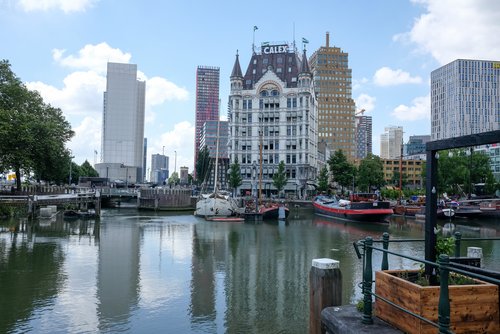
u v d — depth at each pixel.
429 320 5.57
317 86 198.38
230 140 114.81
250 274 22.70
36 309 16.19
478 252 11.49
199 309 16.61
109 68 182.25
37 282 20.08
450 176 84.19
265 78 112.88
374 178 108.44
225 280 21.28
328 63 199.25
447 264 5.07
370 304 6.87
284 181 100.44
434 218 7.15
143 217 61.88
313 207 82.94
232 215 65.12
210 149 167.25
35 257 26.09
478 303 6.04
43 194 65.25
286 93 111.69
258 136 112.44
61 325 14.59
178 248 31.59
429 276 7.01
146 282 20.56
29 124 54.31
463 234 43.56
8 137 51.09
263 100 112.75
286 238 39.03
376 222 56.56
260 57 120.00
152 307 16.75
